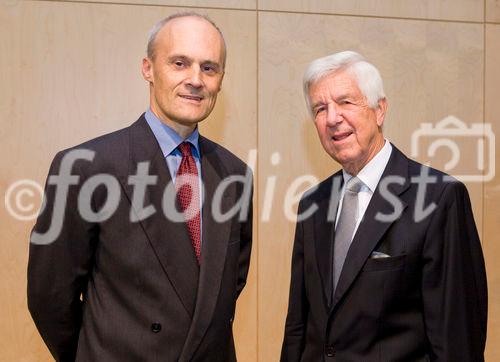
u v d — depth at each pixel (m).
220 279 1.49
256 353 2.51
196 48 1.48
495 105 2.62
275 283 2.51
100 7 2.30
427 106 2.56
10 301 2.30
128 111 2.34
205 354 1.48
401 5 2.54
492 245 2.64
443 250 1.40
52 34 2.27
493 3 2.62
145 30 2.34
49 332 1.52
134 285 1.43
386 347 1.43
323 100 1.54
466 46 2.59
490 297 2.67
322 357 1.53
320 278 1.57
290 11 2.46
